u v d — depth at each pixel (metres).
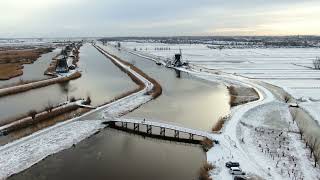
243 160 43.50
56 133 55.00
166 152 49.31
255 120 63.44
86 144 51.91
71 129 57.38
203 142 51.28
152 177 40.69
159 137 56.34
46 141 51.50
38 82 104.12
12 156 45.59
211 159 44.19
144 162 45.28
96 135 56.38
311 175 40.31
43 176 40.50
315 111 69.94
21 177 40.25
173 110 72.88
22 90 93.25
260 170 40.56
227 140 50.56
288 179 38.84
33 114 61.88
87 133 56.38
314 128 59.47
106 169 42.75
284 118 65.50
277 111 70.81
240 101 79.69
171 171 42.38
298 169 41.94
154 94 87.62
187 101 82.06
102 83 108.88
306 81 110.25
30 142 50.56
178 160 46.12
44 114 64.94
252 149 48.38
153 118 66.00
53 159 45.66
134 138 55.72
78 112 68.50
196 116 67.75
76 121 61.59
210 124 61.84
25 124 59.59
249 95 86.81
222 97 87.00
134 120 59.91
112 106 73.12
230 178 38.53
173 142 54.03
